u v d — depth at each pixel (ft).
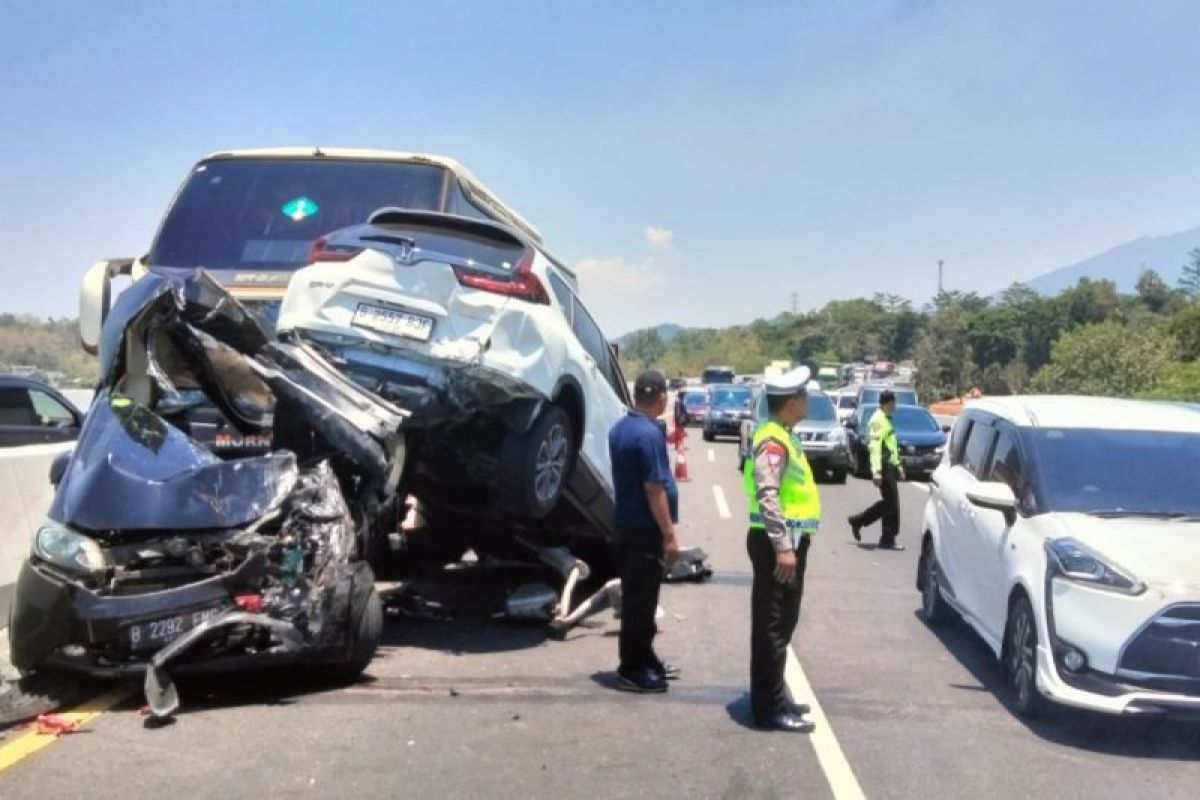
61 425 49.80
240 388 25.88
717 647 27.20
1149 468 23.97
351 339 24.85
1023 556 22.49
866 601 34.01
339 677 22.74
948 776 18.20
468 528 31.94
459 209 36.88
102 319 34.55
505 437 26.25
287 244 34.71
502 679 23.54
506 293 24.95
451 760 18.26
